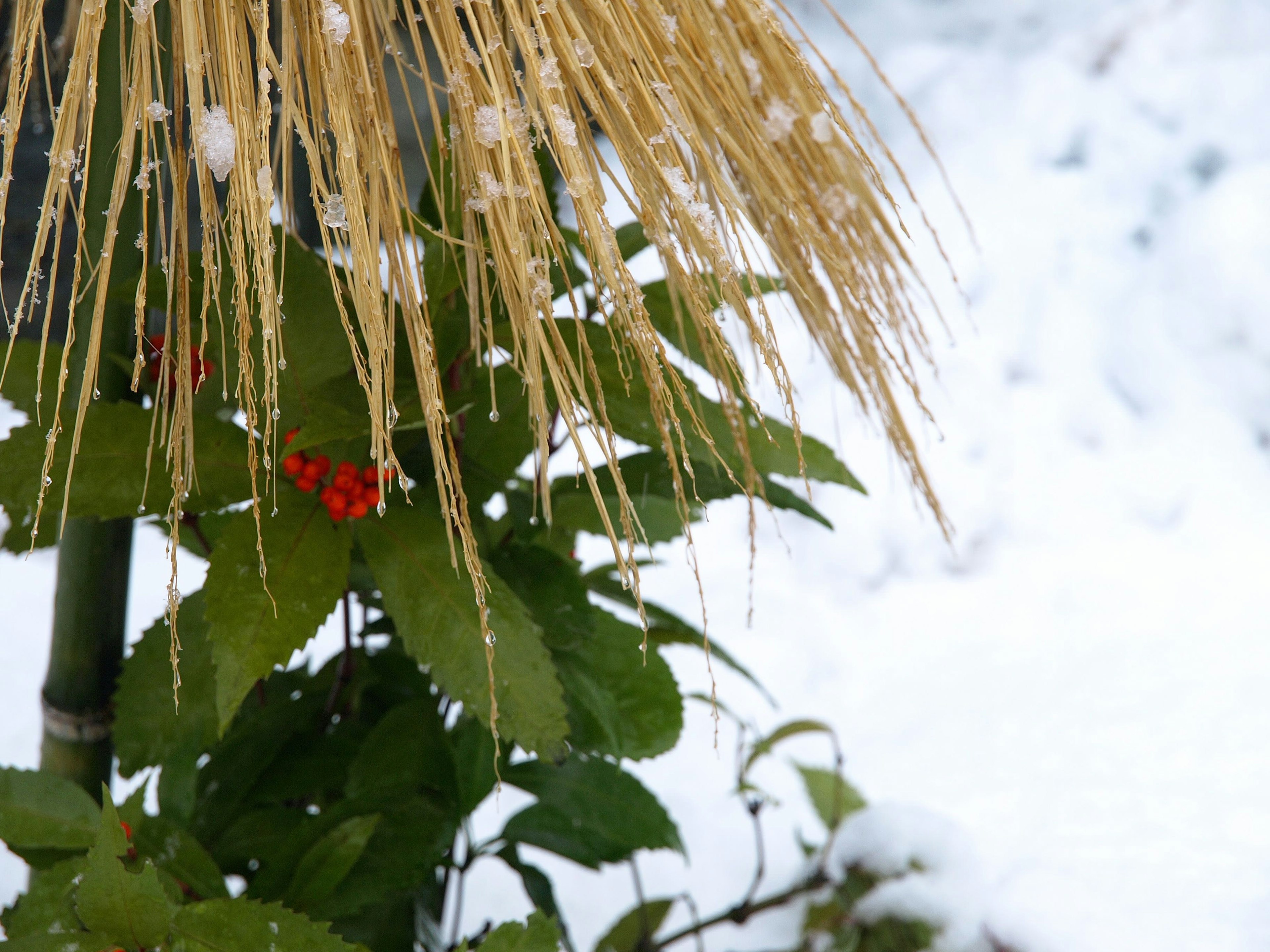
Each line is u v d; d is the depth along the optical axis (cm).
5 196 117
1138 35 404
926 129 396
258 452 129
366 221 118
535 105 118
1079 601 277
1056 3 412
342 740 142
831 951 163
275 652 124
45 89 133
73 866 127
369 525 128
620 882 190
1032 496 306
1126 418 332
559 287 128
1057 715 235
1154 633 263
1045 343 346
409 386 128
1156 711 236
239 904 124
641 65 120
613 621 141
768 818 206
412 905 141
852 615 272
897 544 295
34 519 135
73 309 117
